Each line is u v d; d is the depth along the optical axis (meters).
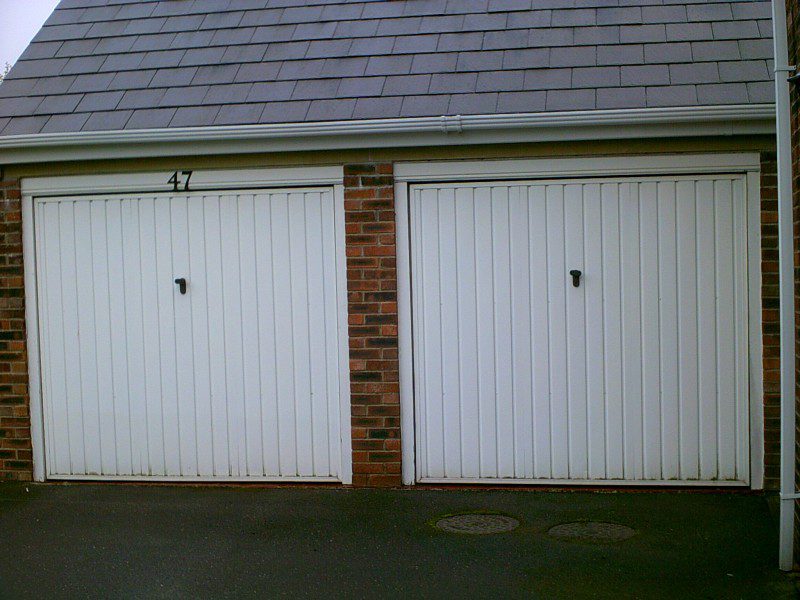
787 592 4.98
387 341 7.21
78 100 7.86
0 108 7.90
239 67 7.95
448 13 8.17
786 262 5.22
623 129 6.75
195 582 5.34
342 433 7.31
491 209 7.09
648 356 6.96
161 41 8.45
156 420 7.56
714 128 6.66
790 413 5.22
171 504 6.95
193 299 7.46
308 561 5.63
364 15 8.34
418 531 6.14
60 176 7.56
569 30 7.73
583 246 7.00
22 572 5.55
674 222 6.89
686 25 7.57
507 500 6.81
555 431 7.09
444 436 7.21
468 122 6.77
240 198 7.37
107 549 5.94
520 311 7.09
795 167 5.40
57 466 7.70
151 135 7.13
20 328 7.67
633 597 4.97
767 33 7.33
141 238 7.51
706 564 5.41
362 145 7.02
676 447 6.96
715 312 6.88
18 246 7.64
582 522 6.24
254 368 7.41
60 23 8.91
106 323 7.59
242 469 7.46
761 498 6.70
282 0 8.77
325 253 7.28
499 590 5.11
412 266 7.20
